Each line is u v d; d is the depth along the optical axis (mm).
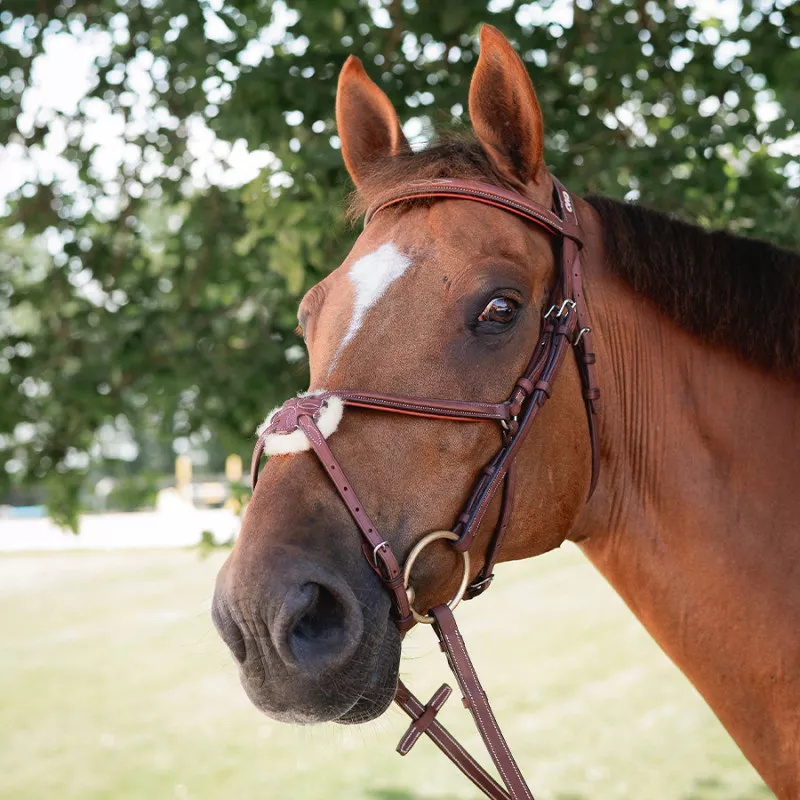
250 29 4074
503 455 1569
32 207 5246
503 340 1572
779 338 1750
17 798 5918
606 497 1822
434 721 1617
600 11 3939
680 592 1780
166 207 5441
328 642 1416
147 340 4969
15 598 13500
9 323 5719
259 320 4938
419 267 1575
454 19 3494
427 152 1747
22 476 5148
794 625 1697
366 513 1471
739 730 1768
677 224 1836
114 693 8344
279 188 3543
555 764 6125
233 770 6316
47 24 4953
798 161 3174
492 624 10406
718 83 3594
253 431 4660
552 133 3488
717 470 1766
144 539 20219
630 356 1809
